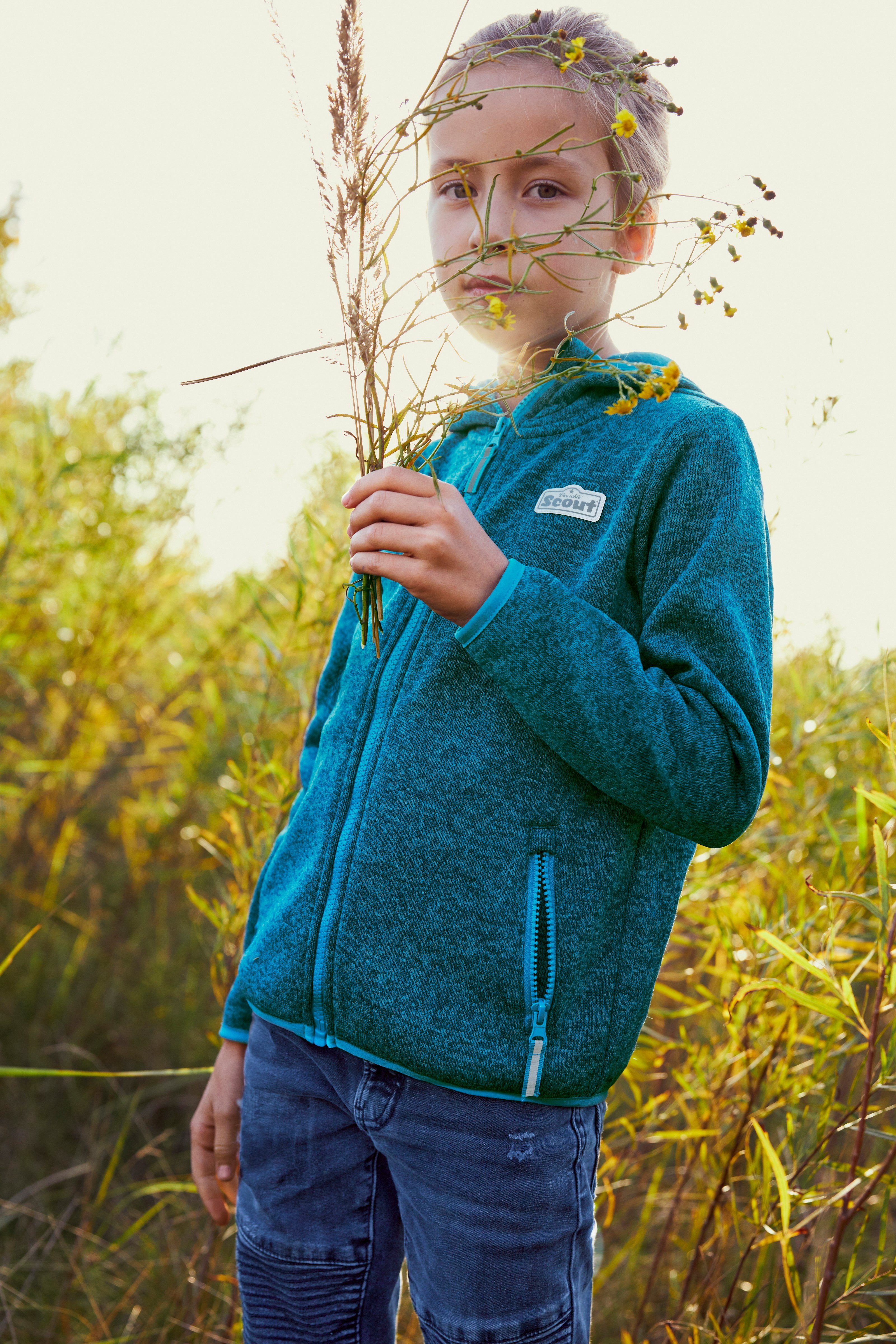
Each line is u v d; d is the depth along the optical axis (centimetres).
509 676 95
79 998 281
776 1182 146
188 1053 270
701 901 186
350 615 140
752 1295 150
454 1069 100
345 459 250
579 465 111
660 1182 210
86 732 320
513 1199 102
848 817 200
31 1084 256
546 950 99
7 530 287
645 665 102
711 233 92
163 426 289
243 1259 122
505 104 109
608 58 98
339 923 107
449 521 94
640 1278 195
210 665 301
